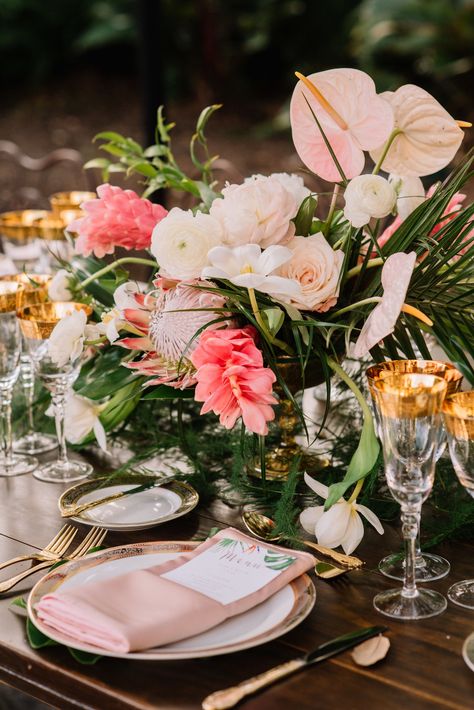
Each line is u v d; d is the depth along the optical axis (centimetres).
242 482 128
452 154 118
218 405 109
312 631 95
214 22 856
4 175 691
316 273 111
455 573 107
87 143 778
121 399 133
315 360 120
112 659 90
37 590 98
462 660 90
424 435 93
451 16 740
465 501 119
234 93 875
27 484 135
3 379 138
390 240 118
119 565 103
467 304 122
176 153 751
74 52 908
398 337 123
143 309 122
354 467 106
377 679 87
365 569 108
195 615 90
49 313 136
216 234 111
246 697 84
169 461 137
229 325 114
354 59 849
